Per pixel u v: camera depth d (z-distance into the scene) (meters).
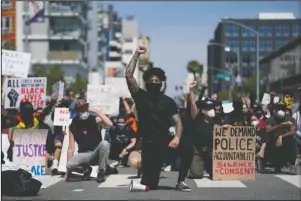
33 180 11.42
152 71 11.69
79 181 14.07
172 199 10.62
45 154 15.43
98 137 14.21
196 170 14.41
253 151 14.10
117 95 19.34
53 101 19.83
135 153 14.93
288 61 80.44
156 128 11.73
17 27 63.47
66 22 80.62
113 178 14.83
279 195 11.14
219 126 14.02
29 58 21.09
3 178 11.31
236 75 63.75
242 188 12.41
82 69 84.12
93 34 97.75
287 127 16.16
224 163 14.09
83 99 14.04
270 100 21.05
